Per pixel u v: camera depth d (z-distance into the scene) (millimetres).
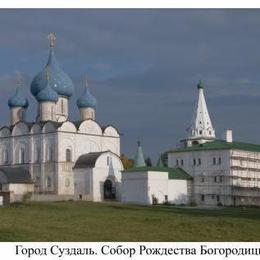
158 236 45344
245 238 45219
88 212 71000
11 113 145125
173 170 128500
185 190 128500
